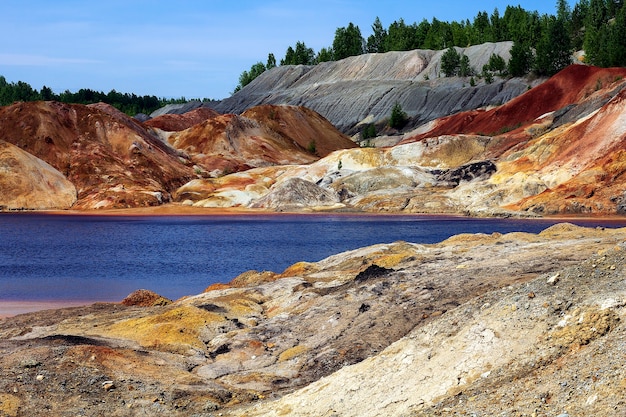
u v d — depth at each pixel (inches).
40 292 2439.7
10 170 6904.5
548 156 6082.7
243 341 1353.3
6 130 7746.1
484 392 774.5
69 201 6939.0
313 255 3417.8
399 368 927.7
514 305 930.7
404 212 6023.6
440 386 846.5
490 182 6063.0
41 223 5551.2
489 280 1470.2
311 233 4488.2
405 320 1320.1
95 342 1320.1
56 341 1301.7
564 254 1644.9
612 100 6018.7
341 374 986.7
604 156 5600.4
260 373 1203.9
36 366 1135.0
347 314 1427.2
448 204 5920.3
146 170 7642.7
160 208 6668.3
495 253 1781.5
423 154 7273.6
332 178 7042.3
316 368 1203.9
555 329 841.5
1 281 2696.9
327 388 964.6
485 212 5428.2
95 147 7795.3
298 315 1501.0
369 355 1214.9
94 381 1099.3
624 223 4544.8
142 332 1411.2
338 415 882.8
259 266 3083.2
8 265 3174.2
